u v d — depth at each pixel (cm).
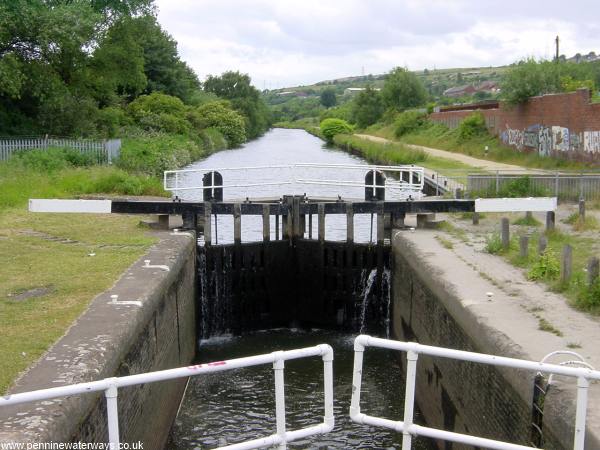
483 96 11038
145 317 977
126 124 4875
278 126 15925
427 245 1476
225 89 10031
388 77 8825
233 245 1684
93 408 699
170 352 1202
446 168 3381
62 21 3050
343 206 1692
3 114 3334
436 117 6184
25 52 3158
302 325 1766
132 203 1612
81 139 3300
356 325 1733
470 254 1388
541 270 1174
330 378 520
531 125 3691
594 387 668
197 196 3097
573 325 921
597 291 992
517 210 1627
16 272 1190
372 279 1706
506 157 3850
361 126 9006
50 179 2261
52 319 907
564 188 2159
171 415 1132
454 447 994
